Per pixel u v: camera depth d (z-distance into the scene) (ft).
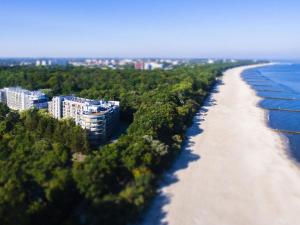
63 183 317.83
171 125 536.83
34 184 320.50
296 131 634.43
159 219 319.68
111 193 333.21
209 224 314.14
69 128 508.53
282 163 466.29
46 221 294.66
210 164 452.35
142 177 356.38
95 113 545.85
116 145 420.36
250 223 317.83
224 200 357.41
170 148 467.93
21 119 578.66
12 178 314.76
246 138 574.56
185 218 322.55
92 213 296.51
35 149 416.67
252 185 393.91
